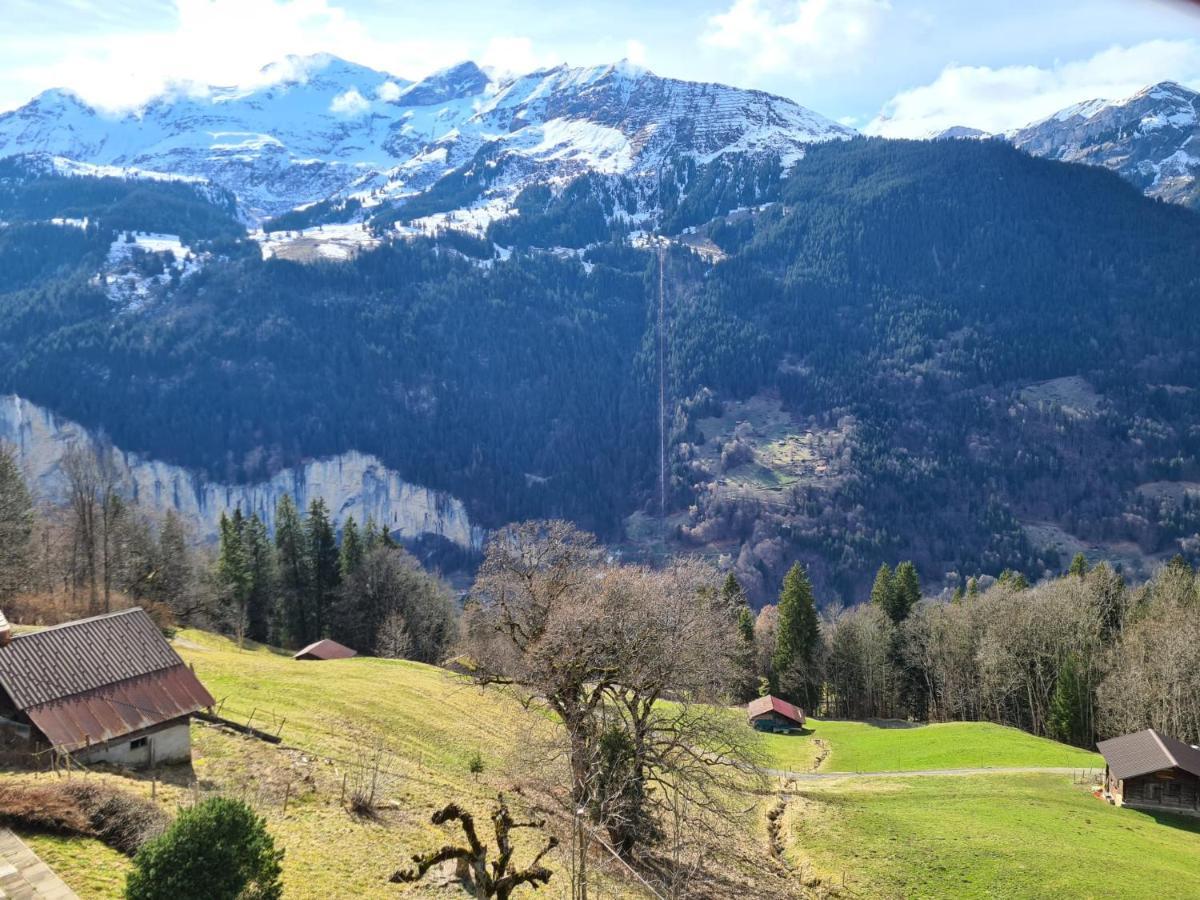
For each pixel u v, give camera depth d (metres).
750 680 111.00
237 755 42.16
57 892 25.05
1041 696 98.31
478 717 62.19
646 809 42.94
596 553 49.34
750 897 40.78
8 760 35.19
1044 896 43.28
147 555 101.50
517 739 52.12
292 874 30.56
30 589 83.88
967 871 46.12
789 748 84.88
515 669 43.56
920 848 49.19
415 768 47.50
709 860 42.88
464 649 64.94
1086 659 93.62
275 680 61.12
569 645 40.84
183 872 22.44
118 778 35.66
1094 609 100.00
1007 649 98.75
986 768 72.06
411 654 107.69
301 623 119.06
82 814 29.69
